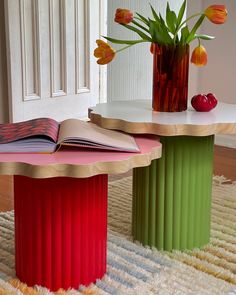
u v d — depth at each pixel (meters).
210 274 1.64
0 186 2.62
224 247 1.84
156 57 1.83
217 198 2.38
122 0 3.87
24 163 1.31
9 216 2.15
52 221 1.48
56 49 3.84
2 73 3.66
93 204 1.52
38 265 1.52
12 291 1.50
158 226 1.80
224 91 3.44
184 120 1.67
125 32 3.99
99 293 1.50
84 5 3.97
